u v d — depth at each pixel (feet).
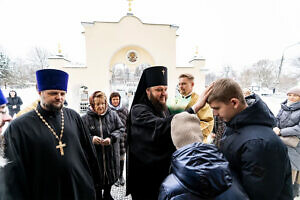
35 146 4.01
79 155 4.77
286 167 2.57
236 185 2.38
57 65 29.12
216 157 2.31
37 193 3.97
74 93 30.45
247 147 2.57
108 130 7.49
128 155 5.00
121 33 31.24
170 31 32.37
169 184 2.37
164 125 3.91
